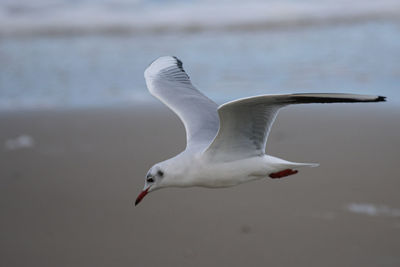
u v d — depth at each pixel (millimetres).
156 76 8922
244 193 11547
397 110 16766
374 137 14586
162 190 11805
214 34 25359
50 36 26500
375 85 18172
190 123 7781
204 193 11625
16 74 21469
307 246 9453
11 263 9172
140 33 26203
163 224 10336
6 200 11453
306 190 11547
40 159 13703
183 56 22453
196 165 7047
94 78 20812
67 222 10484
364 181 11828
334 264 8930
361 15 25953
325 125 15773
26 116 17391
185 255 9297
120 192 11680
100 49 24297
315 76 18953
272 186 11852
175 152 13938
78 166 13164
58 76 21062
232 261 9109
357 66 19844
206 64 21188
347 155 13359
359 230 9875
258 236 9812
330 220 10258
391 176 12031
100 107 18125
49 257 9328
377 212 10492
